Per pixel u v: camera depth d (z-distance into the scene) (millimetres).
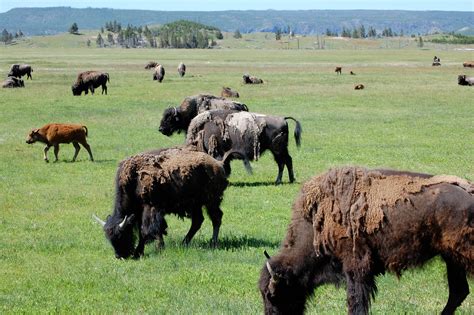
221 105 21141
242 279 10758
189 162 12453
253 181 19969
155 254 12469
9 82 53594
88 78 47500
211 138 17844
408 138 27875
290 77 64625
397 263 7680
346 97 44812
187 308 9383
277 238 13422
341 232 7871
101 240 13547
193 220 12977
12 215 15859
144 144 26797
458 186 7562
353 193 7859
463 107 39406
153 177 12172
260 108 38219
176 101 42500
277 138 18656
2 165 22562
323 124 32250
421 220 7480
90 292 10336
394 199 7629
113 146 26344
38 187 19141
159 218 12312
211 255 12109
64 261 12102
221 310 9242
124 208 12328
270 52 161250
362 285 7836
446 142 26781
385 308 9203
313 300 9133
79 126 23234
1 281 10898
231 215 15602
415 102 42000
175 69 79188
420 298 9750
